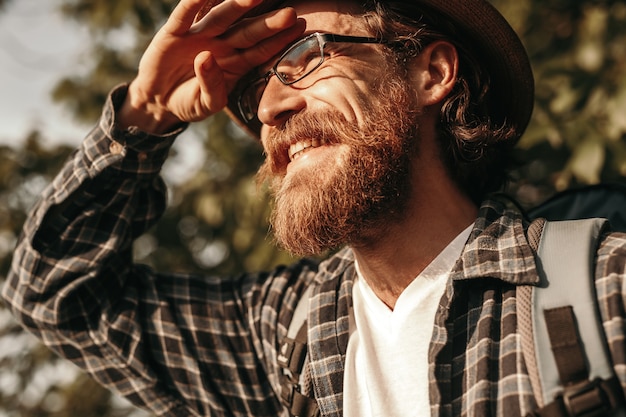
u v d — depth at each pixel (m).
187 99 1.67
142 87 1.69
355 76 1.54
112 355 1.75
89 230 1.75
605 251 1.30
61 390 3.32
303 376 1.53
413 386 1.39
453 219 1.54
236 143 2.96
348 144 1.48
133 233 1.82
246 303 1.78
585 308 1.22
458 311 1.38
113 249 1.74
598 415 1.16
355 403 1.44
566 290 1.26
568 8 2.67
